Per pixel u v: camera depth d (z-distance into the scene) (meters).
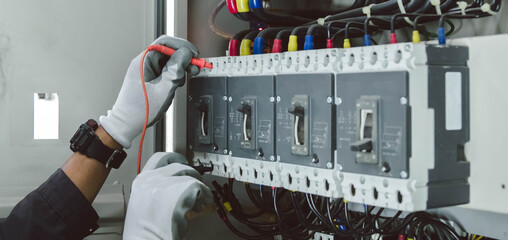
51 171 1.60
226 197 1.63
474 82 1.11
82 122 1.64
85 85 1.64
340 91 1.15
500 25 1.27
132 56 1.71
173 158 1.54
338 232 1.36
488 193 1.09
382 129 1.05
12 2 1.54
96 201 1.63
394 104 1.03
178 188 1.26
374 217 1.39
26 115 1.57
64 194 1.37
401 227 1.33
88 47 1.64
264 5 1.72
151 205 1.30
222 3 1.78
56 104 1.61
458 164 1.09
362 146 1.06
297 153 1.24
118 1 1.68
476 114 1.10
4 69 1.54
